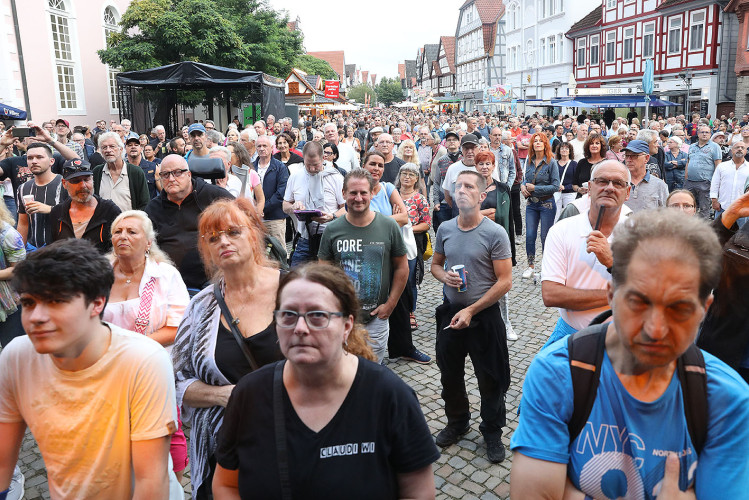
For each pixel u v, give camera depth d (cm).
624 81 3525
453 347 382
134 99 1956
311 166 588
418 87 11112
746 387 138
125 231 301
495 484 353
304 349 163
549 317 657
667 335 124
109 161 572
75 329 184
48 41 2258
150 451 198
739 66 2673
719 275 125
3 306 401
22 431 210
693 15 2936
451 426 398
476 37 6812
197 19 2408
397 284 394
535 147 786
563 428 146
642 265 124
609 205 288
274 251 300
